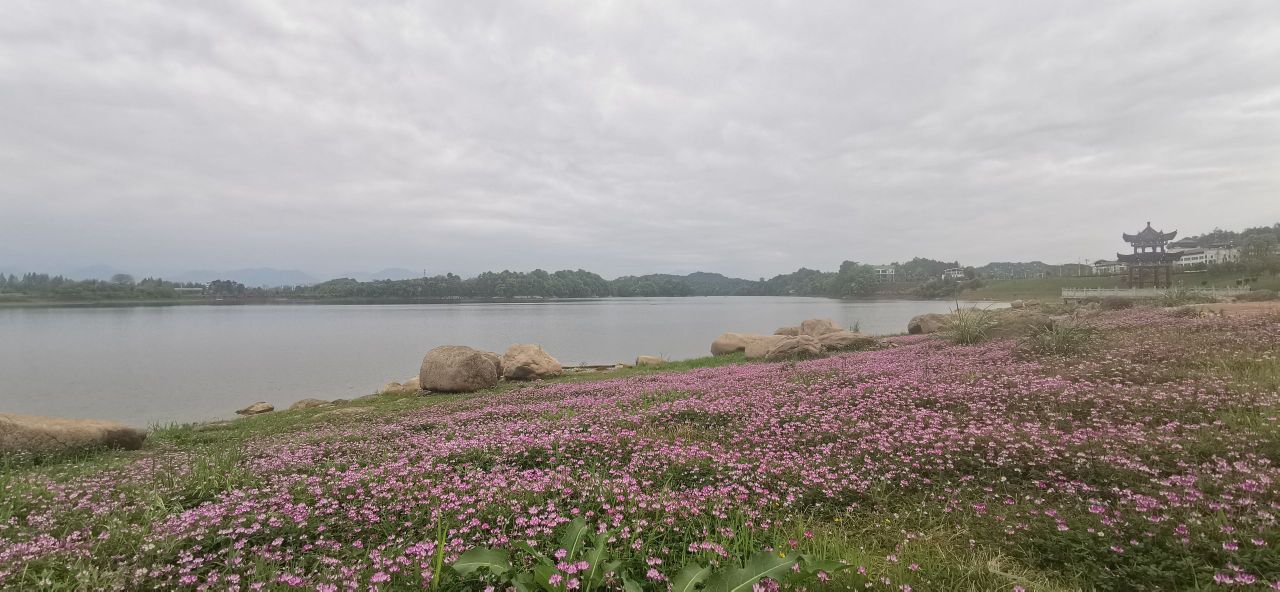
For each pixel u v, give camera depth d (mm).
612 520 6383
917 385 13578
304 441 13484
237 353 55156
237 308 181375
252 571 5422
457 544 5824
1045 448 8203
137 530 6422
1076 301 46312
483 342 65375
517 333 78875
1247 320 18969
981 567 5344
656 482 8336
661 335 74312
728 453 9516
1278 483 6484
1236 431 8438
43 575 5133
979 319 23797
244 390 34844
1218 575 4605
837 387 14859
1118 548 5340
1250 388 10461
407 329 88125
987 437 9008
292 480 8766
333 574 5355
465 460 9883
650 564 5273
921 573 5312
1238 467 6961
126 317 124438
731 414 12836
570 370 36062
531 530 6113
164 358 50750
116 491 8852
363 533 6703
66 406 29438
